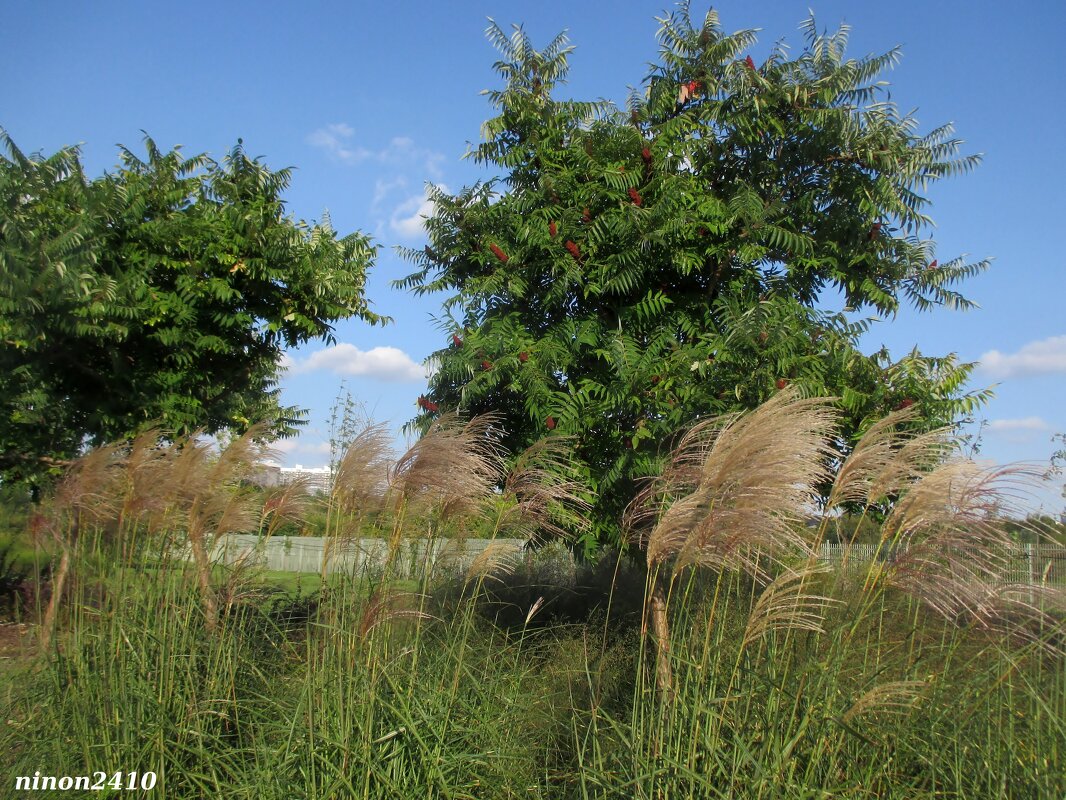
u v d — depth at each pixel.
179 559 5.64
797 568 4.13
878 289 6.82
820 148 6.93
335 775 4.27
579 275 6.59
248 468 5.97
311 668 4.75
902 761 3.89
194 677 5.00
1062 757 3.73
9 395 7.78
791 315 6.23
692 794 3.74
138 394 8.05
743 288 6.72
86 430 8.45
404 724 4.43
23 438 8.10
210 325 8.39
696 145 7.00
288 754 4.39
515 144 7.37
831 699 3.84
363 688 4.56
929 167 6.98
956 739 3.84
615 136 7.01
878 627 4.18
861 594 4.13
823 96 6.86
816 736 3.84
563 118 7.32
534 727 5.15
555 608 8.31
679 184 6.75
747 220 6.61
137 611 5.25
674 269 6.86
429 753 4.41
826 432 4.71
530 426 7.05
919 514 4.08
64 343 7.86
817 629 3.90
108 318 7.58
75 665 4.99
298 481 5.75
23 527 8.27
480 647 5.50
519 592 8.38
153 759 4.55
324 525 5.52
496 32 7.43
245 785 4.39
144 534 5.68
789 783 3.68
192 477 5.55
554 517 5.99
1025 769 3.76
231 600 5.42
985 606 3.95
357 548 5.23
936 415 6.10
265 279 8.41
